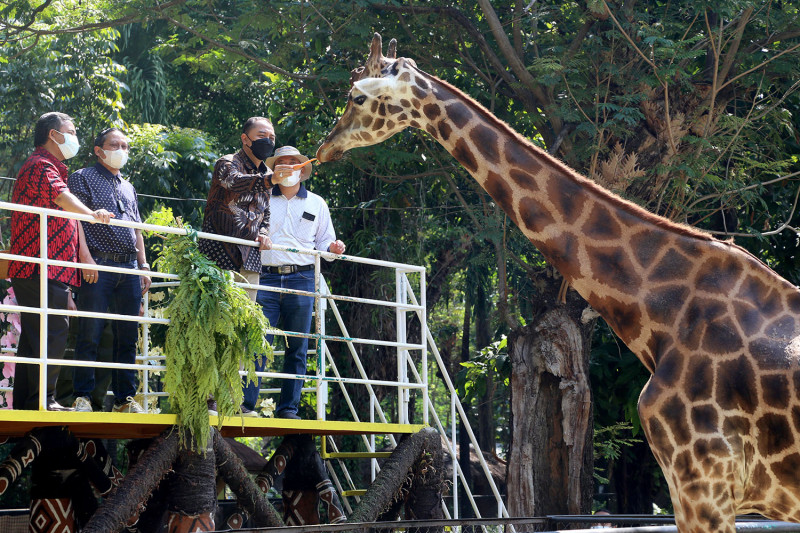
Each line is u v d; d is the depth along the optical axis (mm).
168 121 24344
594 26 14633
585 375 14602
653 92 14102
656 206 14438
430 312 21328
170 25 15977
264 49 17125
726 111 15891
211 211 8531
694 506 5297
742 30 13680
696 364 5441
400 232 18438
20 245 7559
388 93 6840
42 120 7793
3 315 12438
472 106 6621
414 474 9430
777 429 5172
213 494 7523
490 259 20672
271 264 9125
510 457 14766
